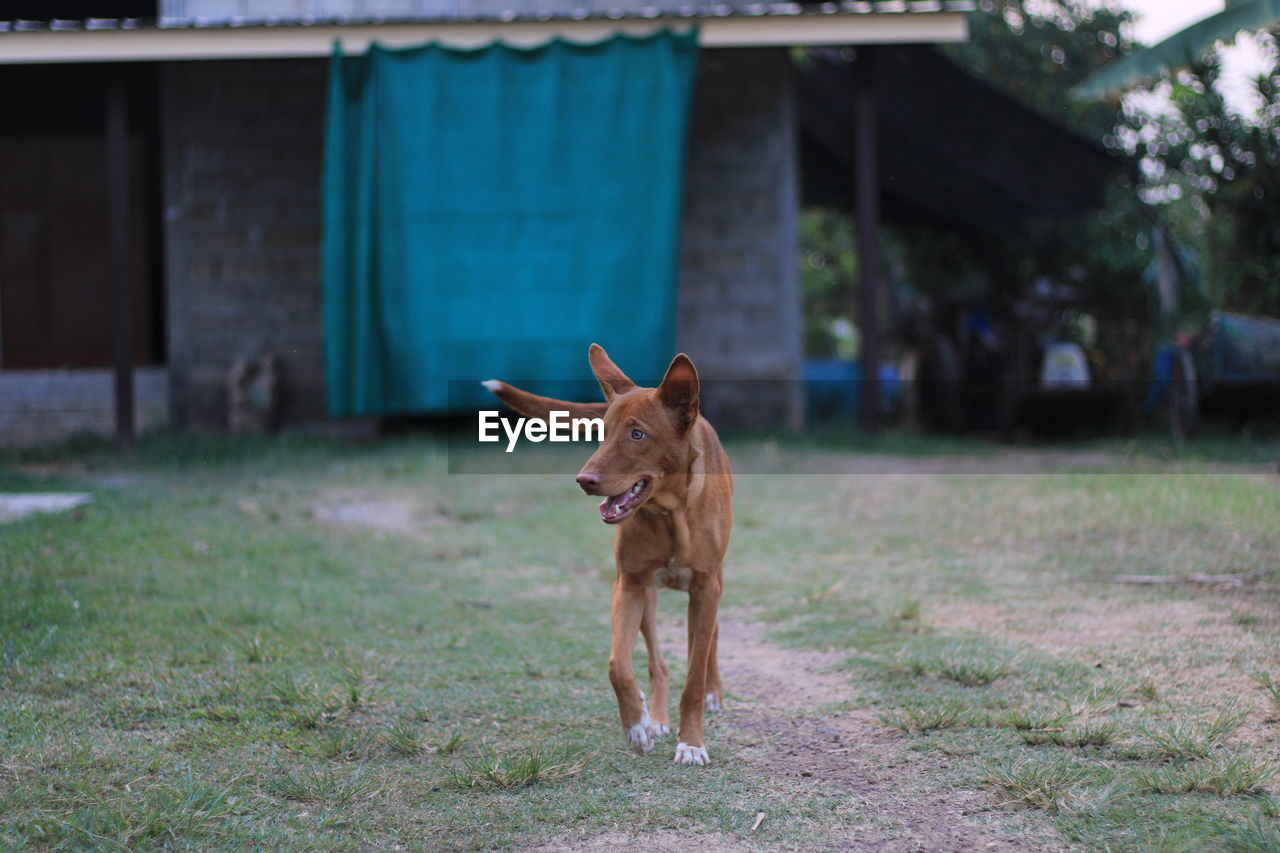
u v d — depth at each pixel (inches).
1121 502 330.0
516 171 474.6
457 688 192.4
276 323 529.0
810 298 1156.5
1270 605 226.7
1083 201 602.5
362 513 345.1
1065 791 144.1
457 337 475.2
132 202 585.6
